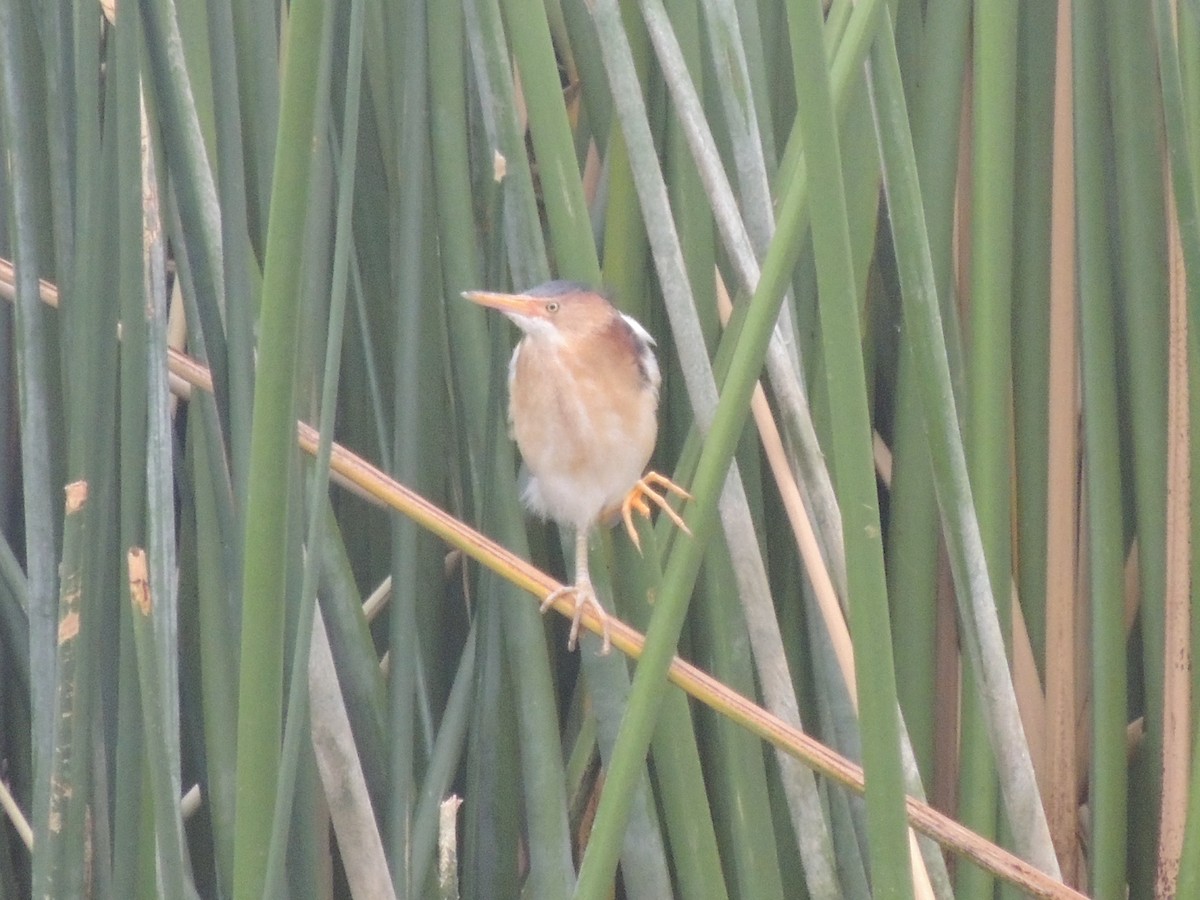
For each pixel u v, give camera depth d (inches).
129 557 439.2
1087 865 453.7
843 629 444.8
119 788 442.6
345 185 438.3
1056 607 451.5
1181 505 449.4
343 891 451.8
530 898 446.3
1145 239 449.7
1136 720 454.3
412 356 446.3
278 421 437.1
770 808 448.5
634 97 445.1
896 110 441.1
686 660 449.4
